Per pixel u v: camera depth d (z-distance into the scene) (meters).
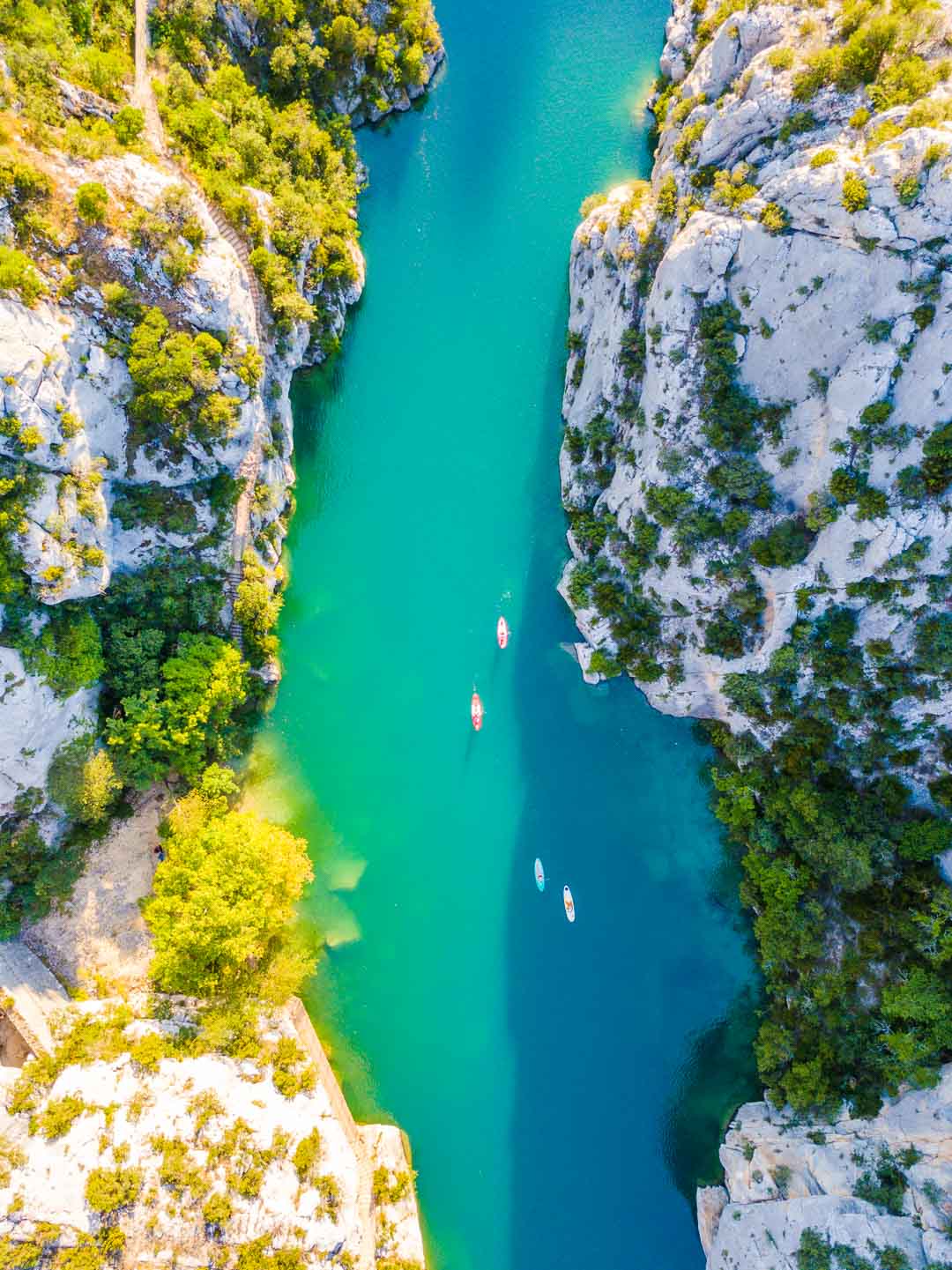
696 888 46.50
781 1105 41.41
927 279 32.41
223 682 42.66
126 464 40.16
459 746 47.97
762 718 42.47
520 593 48.75
